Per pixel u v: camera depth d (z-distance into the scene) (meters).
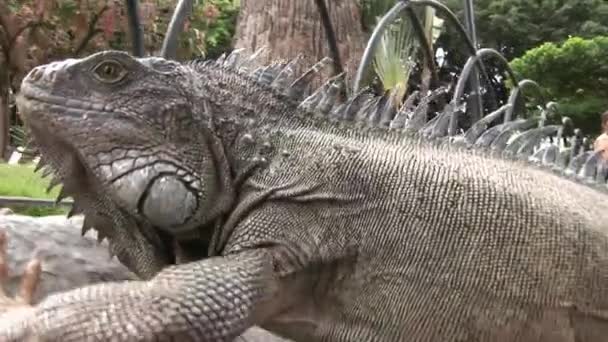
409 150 0.47
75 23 1.81
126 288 0.39
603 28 3.23
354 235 0.45
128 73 0.43
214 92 0.45
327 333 0.45
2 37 1.76
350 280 0.45
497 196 0.46
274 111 0.46
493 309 0.45
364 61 0.73
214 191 0.44
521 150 0.50
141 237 0.45
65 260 0.51
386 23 0.77
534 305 0.45
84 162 0.43
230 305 0.40
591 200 0.49
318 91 0.48
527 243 0.45
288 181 0.44
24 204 0.76
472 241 0.45
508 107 0.54
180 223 0.43
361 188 0.45
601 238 0.47
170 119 0.43
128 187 0.42
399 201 0.45
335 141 0.46
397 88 0.66
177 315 0.38
